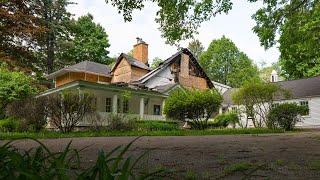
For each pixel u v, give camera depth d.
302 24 13.90
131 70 32.81
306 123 30.05
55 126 14.79
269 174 3.57
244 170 3.79
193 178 3.22
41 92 25.83
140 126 17.61
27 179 1.30
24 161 1.63
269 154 5.50
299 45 15.08
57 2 40.44
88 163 4.12
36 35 12.36
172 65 34.16
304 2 12.94
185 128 21.17
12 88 22.20
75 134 12.72
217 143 8.09
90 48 50.28
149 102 29.20
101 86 22.17
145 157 4.98
